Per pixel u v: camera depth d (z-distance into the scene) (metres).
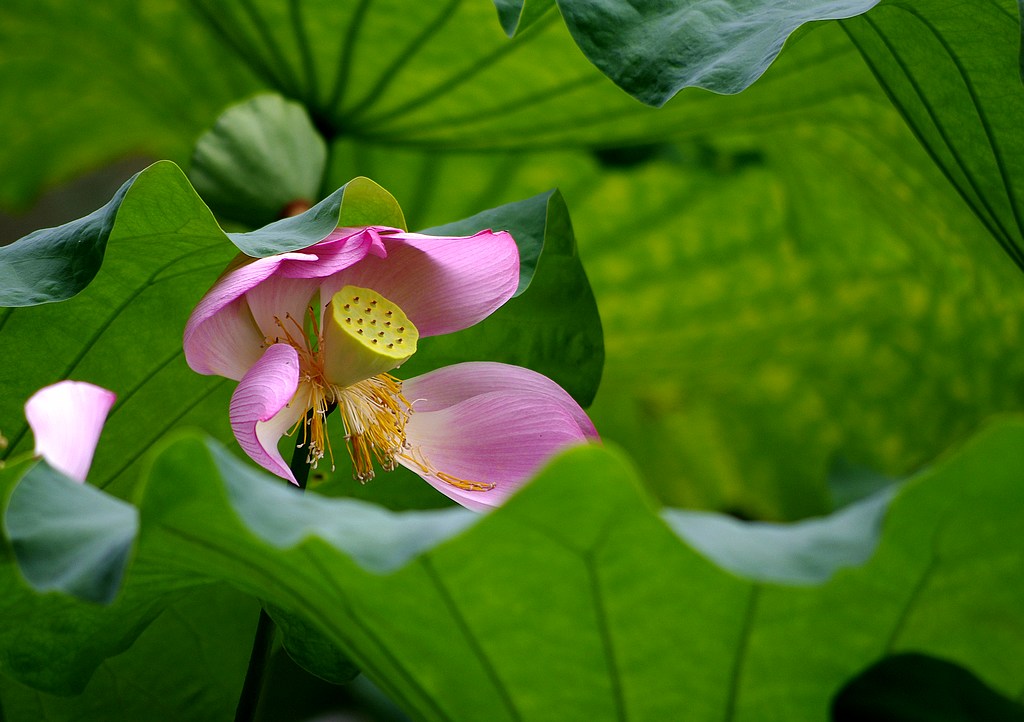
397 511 1.42
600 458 1.18
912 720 1.22
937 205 1.65
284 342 1.35
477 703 1.26
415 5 1.59
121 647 1.33
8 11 1.77
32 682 1.32
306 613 1.27
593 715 1.25
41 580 1.23
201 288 1.39
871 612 1.21
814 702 1.23
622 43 1.41
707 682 1.23
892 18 1.45
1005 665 1.23
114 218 1.35
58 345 1.40
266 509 1.21
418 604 1.23
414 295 1.37
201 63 1.75
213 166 1.56
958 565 1.20
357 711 1.62
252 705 1.35
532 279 1.41
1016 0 1.41
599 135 1.68
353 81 1.65
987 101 1.46
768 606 1.21
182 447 1.20
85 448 1.28
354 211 1.37
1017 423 1.17
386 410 1.37
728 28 1.42
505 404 1.37
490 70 1.62
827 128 1.67
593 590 1.21
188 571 1.29
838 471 1.75
